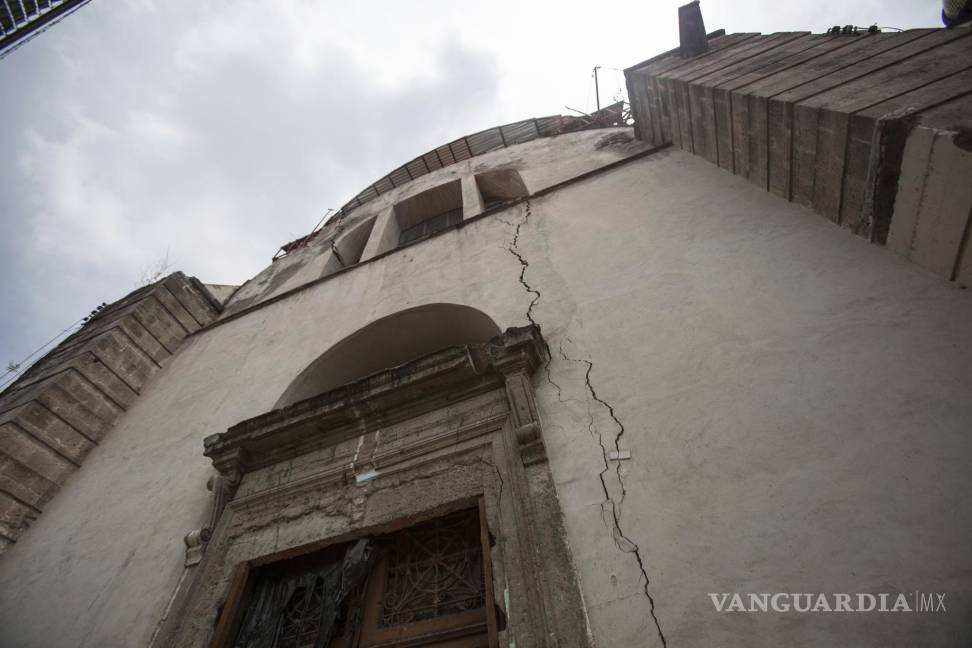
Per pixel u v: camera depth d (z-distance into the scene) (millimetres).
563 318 5812
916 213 4102
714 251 5633
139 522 6238
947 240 3896
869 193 4480
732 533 3393
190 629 4719
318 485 5562
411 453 5320
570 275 6441
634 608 3266
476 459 4914
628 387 4680
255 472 6203
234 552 5359
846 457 3463
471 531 4832
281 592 5023
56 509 7246
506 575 3836
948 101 3871
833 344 4125
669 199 6855
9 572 6496
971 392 3391
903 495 3152
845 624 2801
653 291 5559
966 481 3057
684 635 3049
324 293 9562
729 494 3592
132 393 9266
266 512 5613
